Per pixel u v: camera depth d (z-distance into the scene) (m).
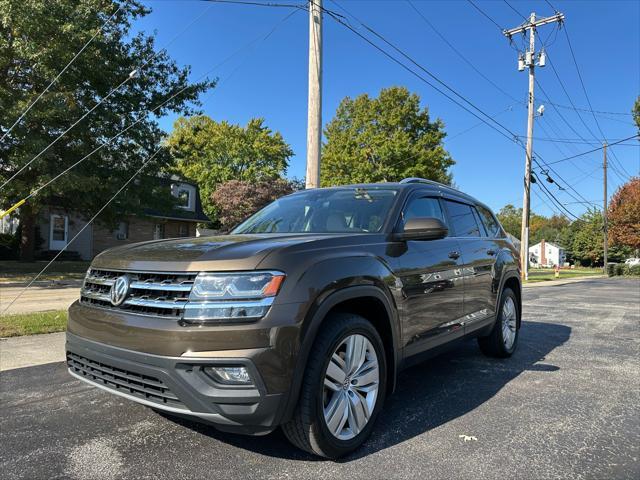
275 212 4.50
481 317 4.87
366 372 3.13
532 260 93.25
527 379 4.80
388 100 36.88
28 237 21.39
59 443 3.14
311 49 9.86
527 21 23.97
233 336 2.50
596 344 6.69
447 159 36.69
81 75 15.79
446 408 3.90
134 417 3.61
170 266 2.73
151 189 18.84
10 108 14.05
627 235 40.03
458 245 4.52
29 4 13.77
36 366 4.96
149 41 18.16
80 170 16.14
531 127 24.77
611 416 3.75
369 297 3.14
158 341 2.57
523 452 3.07
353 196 4.23
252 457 2.95
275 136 45.81
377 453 3.03
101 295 3.05
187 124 45.06
